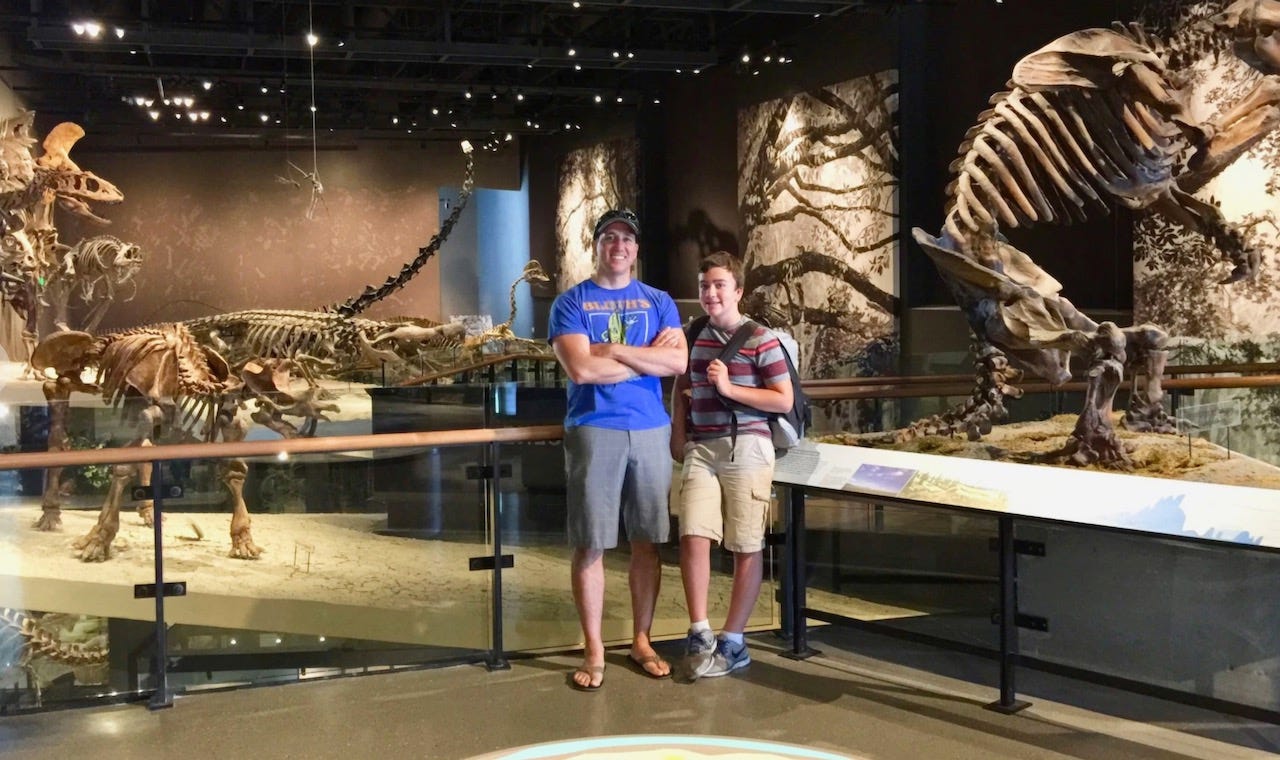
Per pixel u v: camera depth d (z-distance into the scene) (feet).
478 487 13.37
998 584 12.44
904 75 30.78
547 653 13.37
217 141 57.31
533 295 62.59
